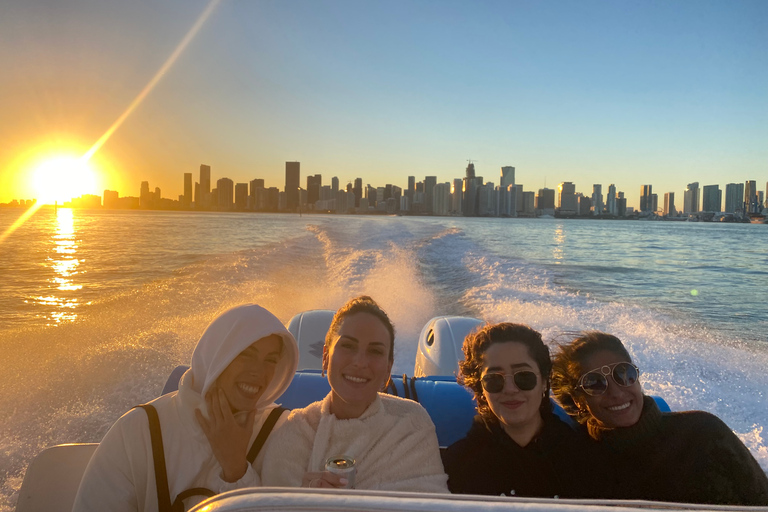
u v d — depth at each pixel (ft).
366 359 6.03
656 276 50.75
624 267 58.08
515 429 6.32
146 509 5.46
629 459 6.20
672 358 19.27
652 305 33.83
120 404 13.58
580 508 2.38
